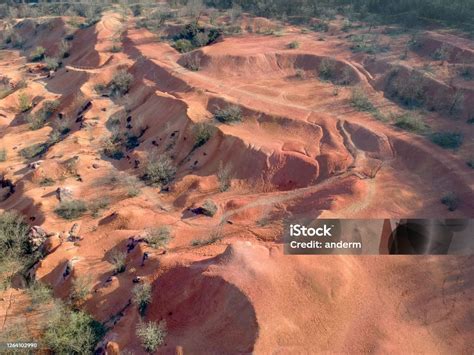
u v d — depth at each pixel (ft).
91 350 87.15
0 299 104.47
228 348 79.36
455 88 169.37
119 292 98.12
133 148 164.35
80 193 140.15
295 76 201.67
